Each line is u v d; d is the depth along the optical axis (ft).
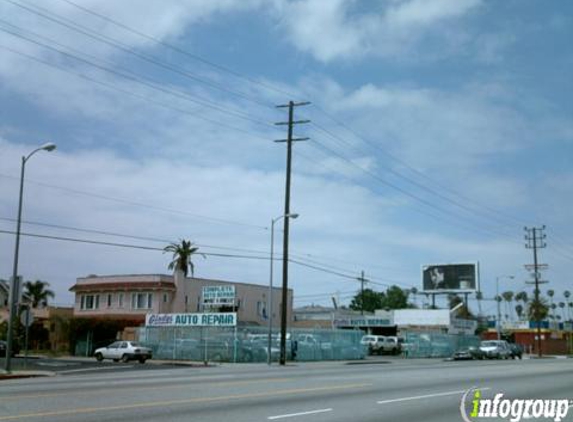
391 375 95.61
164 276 220.23
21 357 175.32
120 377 88.38
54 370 111.86
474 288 283.79
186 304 222.28
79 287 230.07
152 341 168.14
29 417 44.57
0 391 63.52
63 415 45.78
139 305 220.23
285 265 145.59
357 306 452.35
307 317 295.69
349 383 78.13
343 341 176.96
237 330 153.89
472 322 282.77
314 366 131.64
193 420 44.47
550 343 326.24
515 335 330.13
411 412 51.06
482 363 156.97
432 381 83.10
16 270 104.22
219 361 152.87
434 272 294.46
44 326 209.15
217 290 186.80
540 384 79.46
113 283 223.51
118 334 197.88
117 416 45.73
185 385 72.18
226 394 62.18
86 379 83.97
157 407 51.06
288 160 150.30
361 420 46.14
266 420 45.11
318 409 51.72
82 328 191.83
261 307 243.60
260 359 155.02
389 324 269.85
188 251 258.57
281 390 67.26
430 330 261.65
